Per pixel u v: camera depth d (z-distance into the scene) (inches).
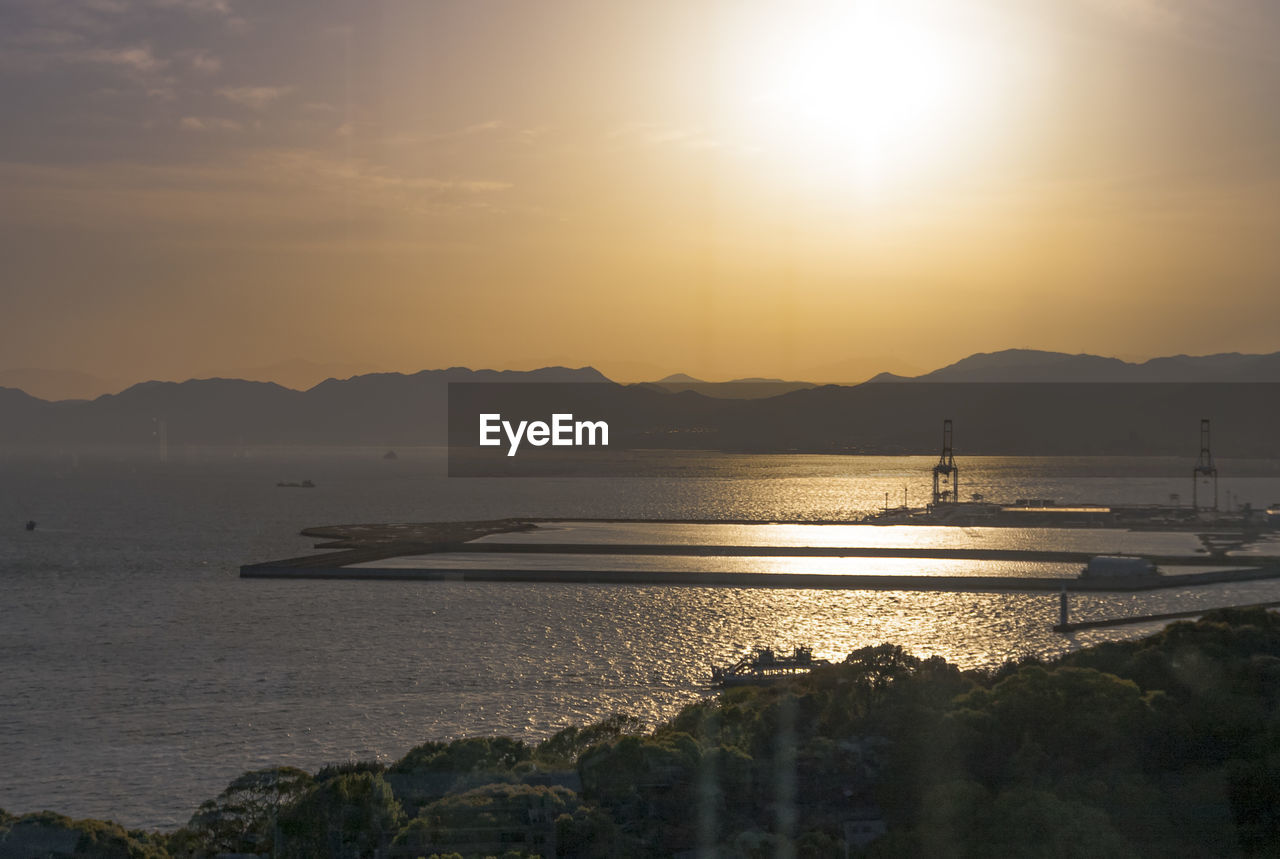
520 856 2081.7
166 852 2228.1
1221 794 2096.5
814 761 2351.1
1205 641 2844.5
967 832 2057.1
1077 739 2276.1
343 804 2252.7
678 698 4069.9
